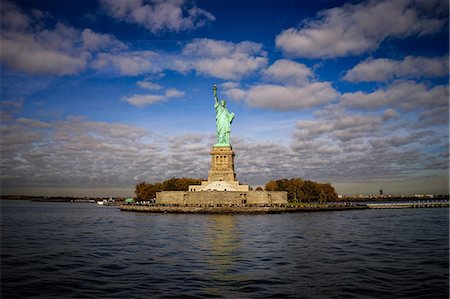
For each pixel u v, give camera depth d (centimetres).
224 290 3972
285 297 3753
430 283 4206
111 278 4453
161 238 7762
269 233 8556
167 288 4047
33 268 4975
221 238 7681
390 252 6050
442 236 8156
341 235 8244
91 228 10344
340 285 4131
